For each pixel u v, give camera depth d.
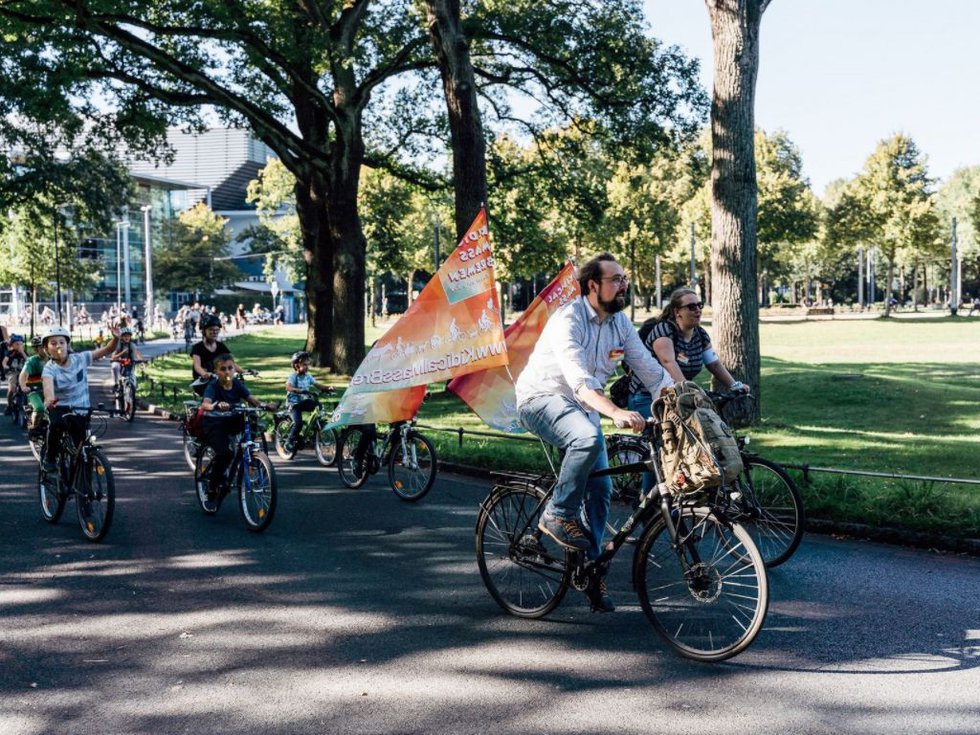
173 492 10.44
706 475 4.66
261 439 8.65
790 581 6.29
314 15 21.64
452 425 16.08
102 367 35.47
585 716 4.15
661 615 5.04
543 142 28.20
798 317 64.56
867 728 3.96
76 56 20.92
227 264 88.25
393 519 8.74
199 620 5.69
